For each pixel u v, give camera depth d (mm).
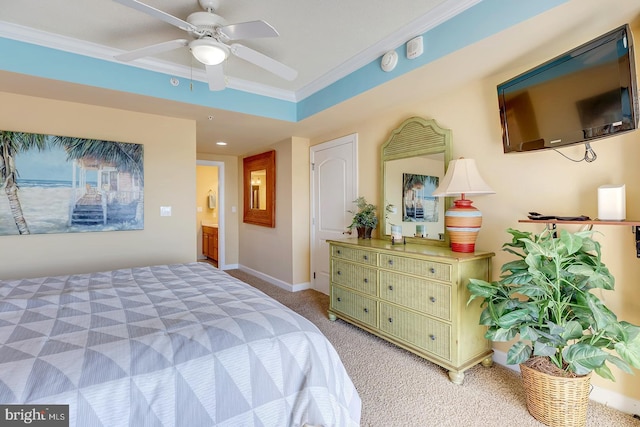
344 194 3742
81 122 2777
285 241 4410
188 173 3311
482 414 1754
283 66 2047
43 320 1251
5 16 1952
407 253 2330
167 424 948
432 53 2029
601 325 1439
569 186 1934
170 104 2801
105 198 2889
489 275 2264
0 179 2477
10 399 820
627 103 1405
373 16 1980
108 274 2039
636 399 1720
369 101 2771
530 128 1876
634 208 1691
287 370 1175
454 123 2535
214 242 6102
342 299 3018
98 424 865
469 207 2260
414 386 2027
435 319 2160
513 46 1840
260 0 1795
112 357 989
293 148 4211
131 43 2295
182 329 1171
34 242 2621
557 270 1603
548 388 1625
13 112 2514
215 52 1835
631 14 1542
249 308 1394
